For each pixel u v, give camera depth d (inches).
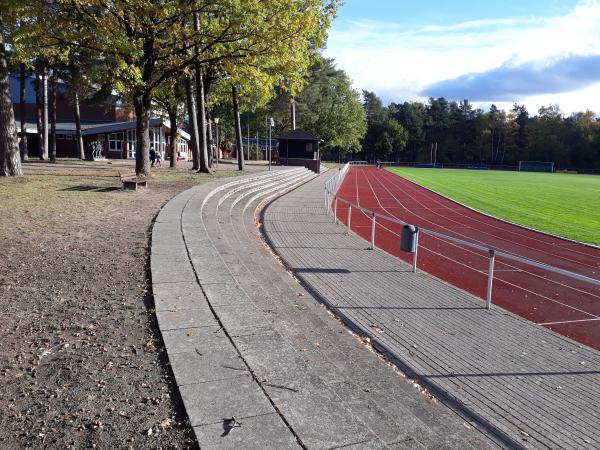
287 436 127.6
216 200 681.0
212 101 1433.3
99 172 981.8
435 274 495.8
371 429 135.0
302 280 392.2
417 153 5787.4
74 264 318.0
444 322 309.6
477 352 263.1
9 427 136.8
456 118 5969.5
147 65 840.9
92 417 141.3
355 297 354.3
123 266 315.6
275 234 592.1
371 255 506.0
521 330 301.7
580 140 4569.4
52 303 243.8
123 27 815.7
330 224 690.2
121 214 516.4
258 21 804.6
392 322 304.8
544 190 1668.3
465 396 212.2
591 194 1524.4
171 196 680.4
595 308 391.5
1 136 770.2
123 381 162.9
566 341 287.3
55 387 159.3
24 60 781.3
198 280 281.6
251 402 145.6
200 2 782.5
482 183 2007.9
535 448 174.4
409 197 1380.4
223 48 863.7
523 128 5236.2
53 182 768.9
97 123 2423.7
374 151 5428.2
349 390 163.6
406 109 5871.1
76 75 1357.0
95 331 207.9
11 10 691.4
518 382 228.8
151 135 2079.2
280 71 925.2
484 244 697.0
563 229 845.2
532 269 525.3
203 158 1130.7
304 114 2938.0
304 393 152.6
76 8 729.6
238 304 242.5
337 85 3280.0
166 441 129.0
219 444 123.0
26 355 183.6
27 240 382.6
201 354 180.7
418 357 252.7
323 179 1729.8
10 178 768.3
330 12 1198.3
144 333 206.1
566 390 222.7
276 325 238.4
